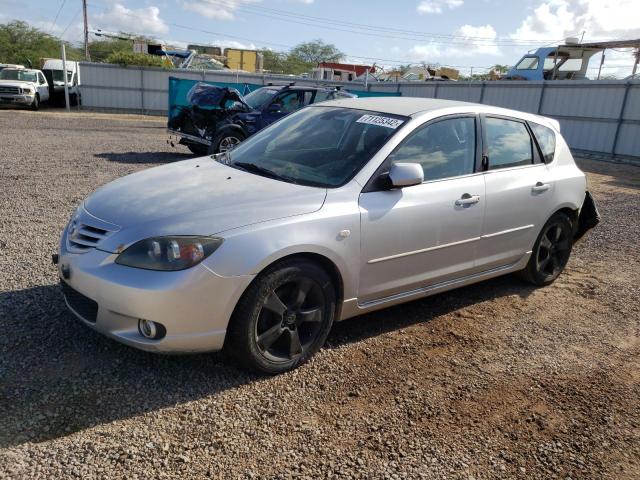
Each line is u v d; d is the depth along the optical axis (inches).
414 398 134.1
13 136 581.9
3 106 1025.5
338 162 156.7
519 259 198.5
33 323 152.8
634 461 118.3
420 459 113.0
